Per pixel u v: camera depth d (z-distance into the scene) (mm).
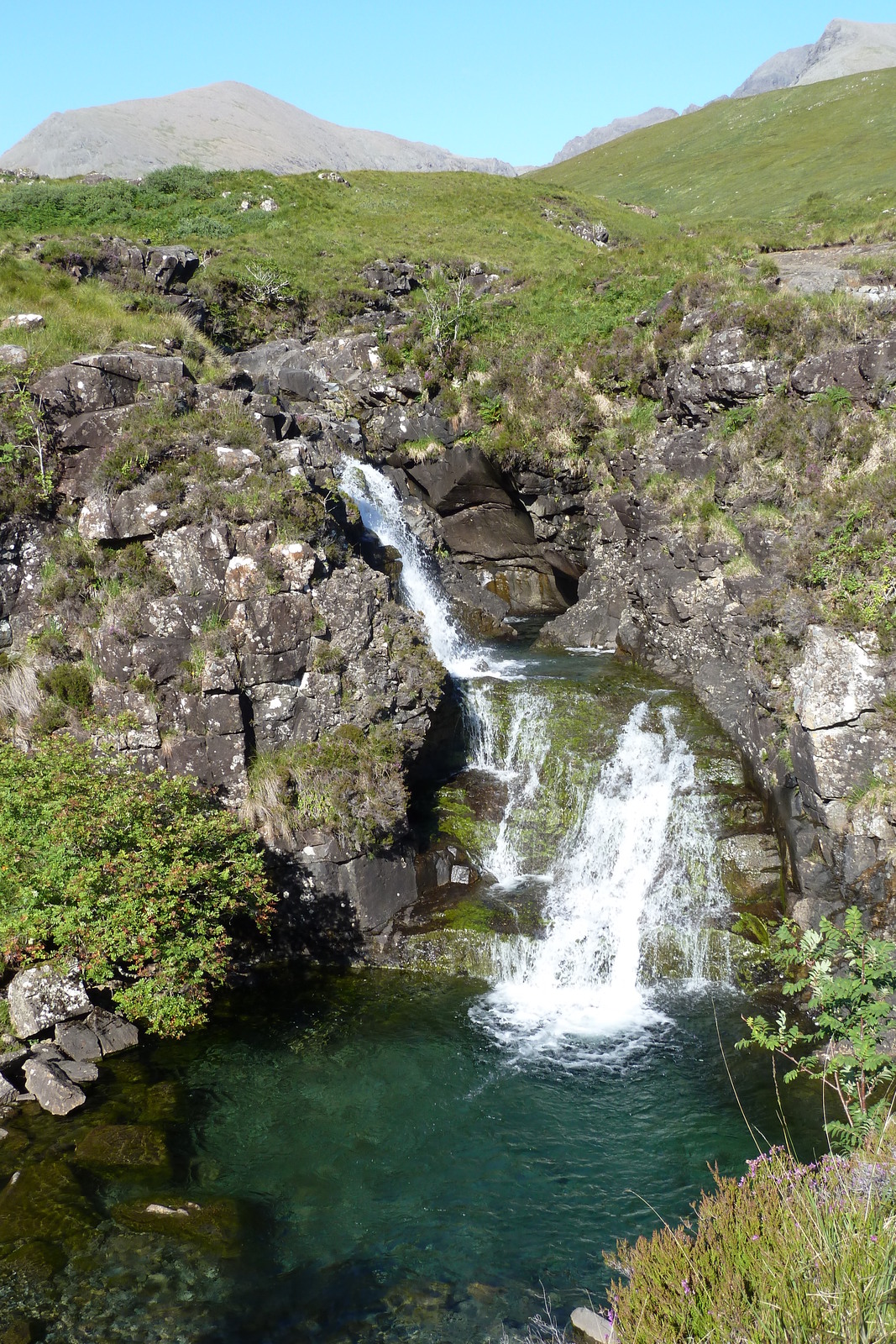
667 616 19781
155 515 14328
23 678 13984
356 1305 8023
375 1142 10289
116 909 11195
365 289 33062
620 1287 6109
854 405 18156
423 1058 11891
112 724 13648
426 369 26094
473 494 25031
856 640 13305
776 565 16750
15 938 10953
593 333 24766
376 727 14898
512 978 13844
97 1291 7984
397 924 14492
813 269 27719
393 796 14422
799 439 18172
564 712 17906
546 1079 11453
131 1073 11344
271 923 14039
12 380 15211
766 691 15359
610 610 22203
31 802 11703
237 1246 8641
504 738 17734
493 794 16891
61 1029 11477
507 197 50375
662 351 22125
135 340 19359
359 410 25812
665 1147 10227
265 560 14180
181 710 13789
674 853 15273
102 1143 9883
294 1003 13211
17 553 14609
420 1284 8305
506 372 24750
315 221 43094
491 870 15898
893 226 33688
